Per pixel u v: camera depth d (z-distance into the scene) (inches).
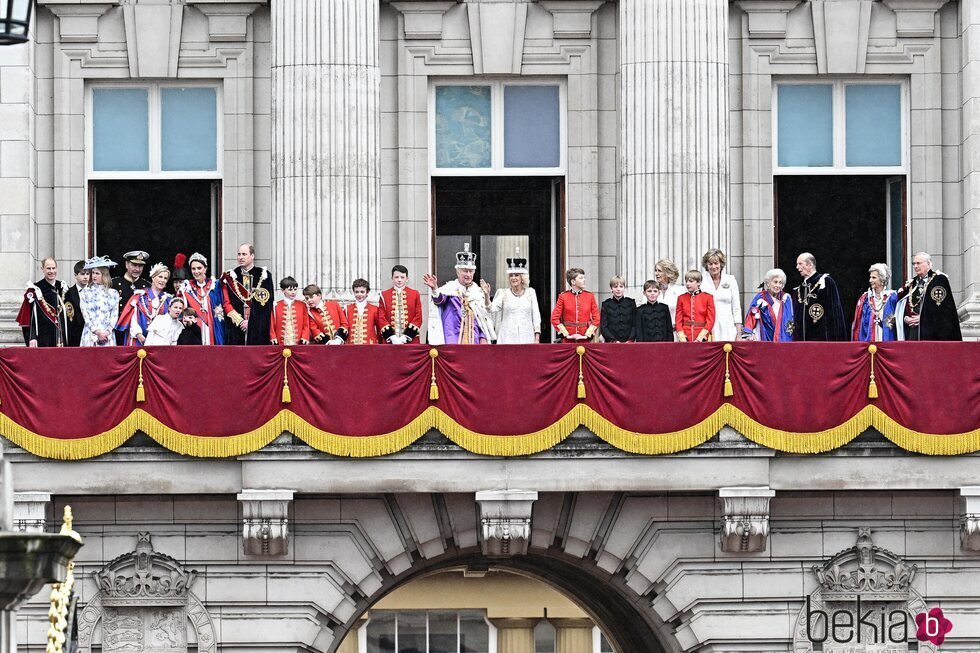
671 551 5388.8
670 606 5408.5
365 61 6043.3
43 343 5511.8
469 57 6274.6
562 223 6289.4
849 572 5393.7
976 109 6186.0
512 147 6309.1
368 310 5590.6
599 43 6284.5
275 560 5349.4
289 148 6018.7
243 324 5497.1
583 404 5290.4
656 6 6053.2
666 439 5280.5
